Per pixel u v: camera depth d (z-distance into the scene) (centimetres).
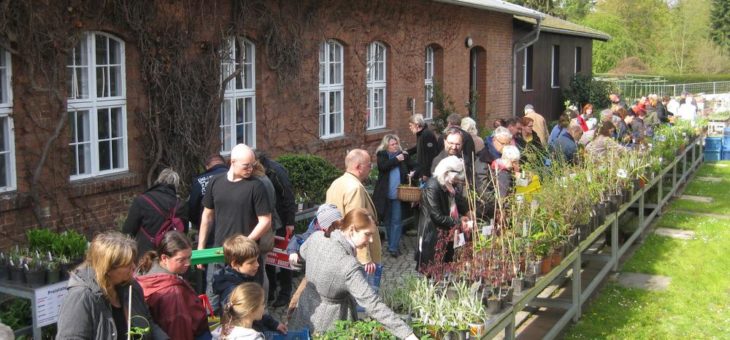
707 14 7700
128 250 427
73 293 419
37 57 873
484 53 2042
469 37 1909
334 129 1464
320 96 1412
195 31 1095
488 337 555
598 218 907
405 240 1182
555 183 821
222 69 1155
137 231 679
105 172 988
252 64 1242
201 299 560
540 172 906
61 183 910
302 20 1313
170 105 1060
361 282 498
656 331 820
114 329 427
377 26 1534
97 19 941
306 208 1017
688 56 7631
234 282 547
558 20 2981
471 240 705
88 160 969
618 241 1124
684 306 909
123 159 1011
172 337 471
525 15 2053
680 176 1770
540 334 805
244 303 468
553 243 731
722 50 7606
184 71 1077
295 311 536
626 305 906
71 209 923
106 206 970
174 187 703
